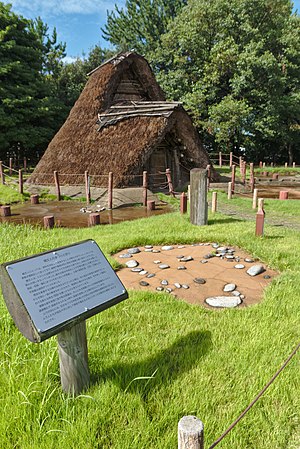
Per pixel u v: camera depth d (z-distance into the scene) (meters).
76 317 1.86
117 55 14.59
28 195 12.28
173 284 4.02
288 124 25.12
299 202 10.02
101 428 1.85
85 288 2.01
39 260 1.94
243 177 16.48
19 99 21.19
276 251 4.86
